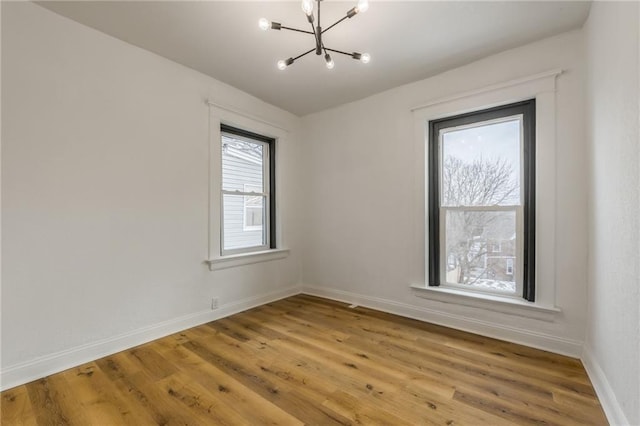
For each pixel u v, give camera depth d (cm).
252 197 356
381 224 326
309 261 396
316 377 191
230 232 332
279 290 374
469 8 196
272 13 202
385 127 323
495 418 152
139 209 242
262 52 251
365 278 340
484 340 247
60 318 201
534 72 234
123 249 232
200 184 286
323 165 380
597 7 180
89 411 159
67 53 205
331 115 371
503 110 257
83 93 212
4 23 181
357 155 347
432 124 297
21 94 186
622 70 141
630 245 132
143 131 245
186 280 274
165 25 214
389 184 320
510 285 255
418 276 297
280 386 181
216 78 297
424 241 293
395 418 153
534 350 228
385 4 192
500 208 259
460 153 283
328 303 353
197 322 282
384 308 324
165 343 243
